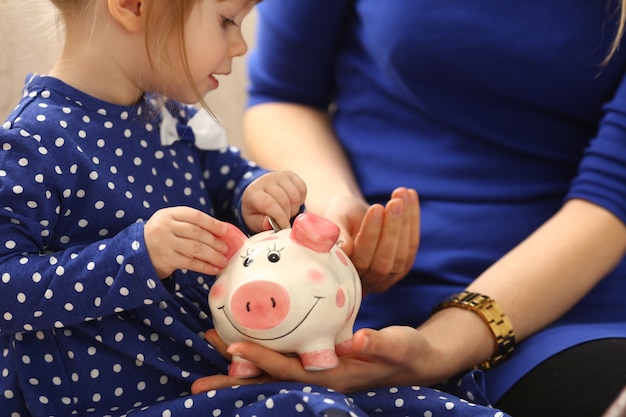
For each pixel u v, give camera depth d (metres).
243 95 1.94
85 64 1.28
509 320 1.33
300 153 1.67
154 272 1.12
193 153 1.38
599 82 1.50
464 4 1.50
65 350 1.20
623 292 1.48
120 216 1.24
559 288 1.37
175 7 1.22
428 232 1.52
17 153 1.17
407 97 1.59
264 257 1.10
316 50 1.74
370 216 1.30
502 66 1.50
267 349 1.10
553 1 1.48
